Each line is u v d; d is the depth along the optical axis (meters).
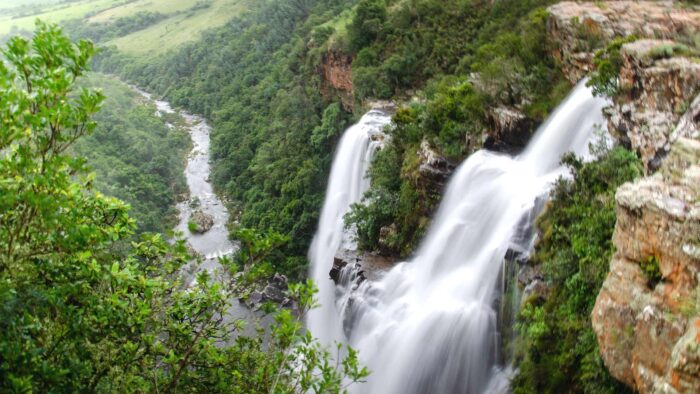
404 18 48.72
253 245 10.52
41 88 8.28
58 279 9.16
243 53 88.44
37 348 8.35
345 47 52.00
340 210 41.97
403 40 47.44
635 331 10.22
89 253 9.37
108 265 10.12
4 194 7.96
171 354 10.37
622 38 24.03
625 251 10.88
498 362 20.41
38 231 8.68
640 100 18.23
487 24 41.97
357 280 28.44
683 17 25.89
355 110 48.12
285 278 42.69
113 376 9.69
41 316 9.29
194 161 71.50
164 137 76.12
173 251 11.98
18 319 8.05
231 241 49.84
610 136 21.25
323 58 56.41
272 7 93.38
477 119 29.47
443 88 34.56
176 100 93.06
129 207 10.88
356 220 32.59
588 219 17.73
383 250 30.47
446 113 30.92
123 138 66.12
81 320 9.22
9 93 8.02
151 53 113.56
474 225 24.70
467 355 21.02
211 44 99.56
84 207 9.87
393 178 32.66
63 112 8.32
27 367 8.04
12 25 131.25
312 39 62.06
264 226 48.56
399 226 30.70
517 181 24.02
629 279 10.66
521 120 27.55
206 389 10.97
